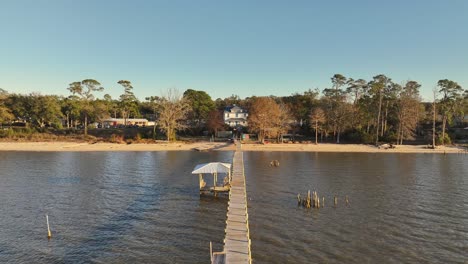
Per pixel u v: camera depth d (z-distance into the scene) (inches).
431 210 1425.9
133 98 6141.7
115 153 3257.9
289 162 2770.7
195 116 5531.5
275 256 968.9
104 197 1599.4
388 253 1003.3
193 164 2598.4
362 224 1243.8
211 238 1098.7
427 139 4256.9
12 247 1031.0
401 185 1899.6
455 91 4515.3
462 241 1098.7
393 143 4055.1
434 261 956.0
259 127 4106.8
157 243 1059.3
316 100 5378.9
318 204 1456.7
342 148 3713.1
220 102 7244.1
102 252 997.2
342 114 4261.8
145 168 2409.0
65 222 1253.7
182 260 943.7
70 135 4387.3
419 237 1127.6
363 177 2126.0
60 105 5359.3
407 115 3929.6
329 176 2153.1
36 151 3329.2
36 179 2004.2
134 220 1275.8
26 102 4790.8
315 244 1058.1
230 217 1010.1
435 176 2171.5
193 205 1469.0
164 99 4222.4
